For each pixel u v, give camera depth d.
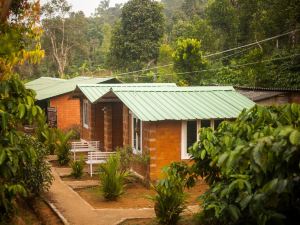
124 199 14.19
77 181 16.77
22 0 12.01
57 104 30.16
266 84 31.83
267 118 6.02
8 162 6.79
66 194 14.44
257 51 31.95
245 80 32.53
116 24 53.69
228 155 4.27
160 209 10.81
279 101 23.16
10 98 6.84
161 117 15.38
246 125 6.07
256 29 36.91
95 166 19.64
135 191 15.38
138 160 16.16
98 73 60.69
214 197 6.15
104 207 13.14
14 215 10.16
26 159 7.33
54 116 30.12
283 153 4.08
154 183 15.70
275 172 4.35
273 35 35.62
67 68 67.12
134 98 17.17
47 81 39.75
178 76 34.00
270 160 4.15
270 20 34.97
